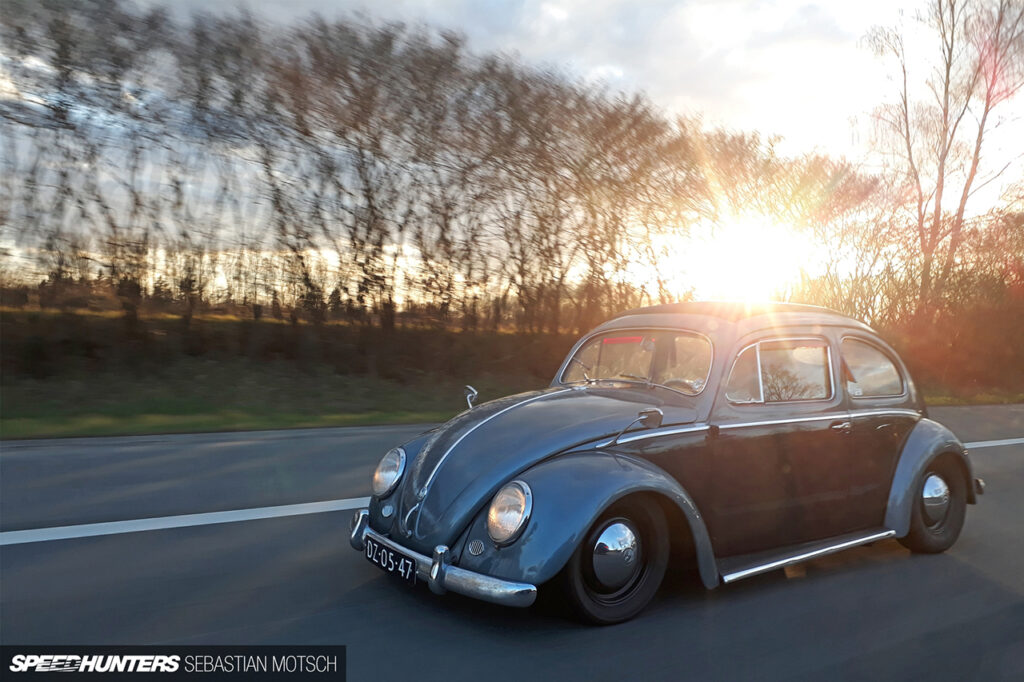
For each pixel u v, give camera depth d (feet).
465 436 13.37
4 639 11.19
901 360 17.94
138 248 39.22
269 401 37.04
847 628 12.96
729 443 13.88
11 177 36.37
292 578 13.99
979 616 13.84
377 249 44.39
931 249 75.97
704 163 52.42
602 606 12.33
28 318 36.88
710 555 13.21
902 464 16.85
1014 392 71.20
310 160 42.47
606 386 15.46
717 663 11.41
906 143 79.66
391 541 12.84
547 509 11.57
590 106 48.39
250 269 42.27
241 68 40.19
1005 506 22.99
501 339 48.47
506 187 47.01
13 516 17.11
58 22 36.22
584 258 49.62
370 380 43.65
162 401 34.55
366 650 11.27
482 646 11.53
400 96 43.68
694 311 15.49
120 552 15.02
